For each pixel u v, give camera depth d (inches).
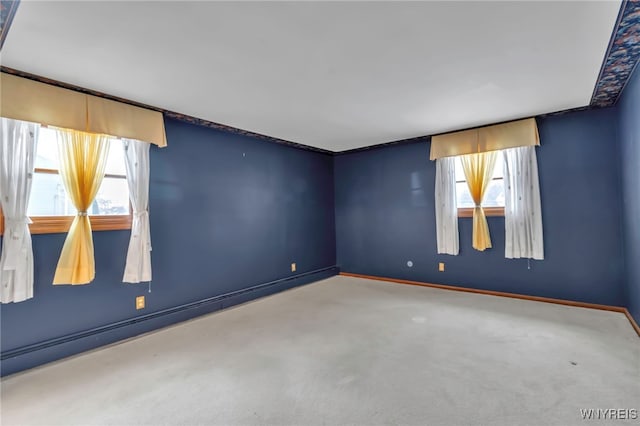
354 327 119.3
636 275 108.0
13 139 89.3
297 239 193.9
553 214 141.3
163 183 128.6
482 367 86.9
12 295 88.0
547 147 141.8
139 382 83.1
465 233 168.4
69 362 95.7
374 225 205.6
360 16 66.5
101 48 76.6
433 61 87.3
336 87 103.9
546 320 121.1
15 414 70.9
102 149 107.1
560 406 69.4
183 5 61.4
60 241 100.9
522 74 96.7
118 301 114.0
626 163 114.4
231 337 112.6
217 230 149.0
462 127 154.1
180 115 129.3
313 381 81.7
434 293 166.6
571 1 62.9
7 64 83.3
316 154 211.0
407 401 72.5
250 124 144.5
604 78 100.9
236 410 70.7
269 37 73.8
